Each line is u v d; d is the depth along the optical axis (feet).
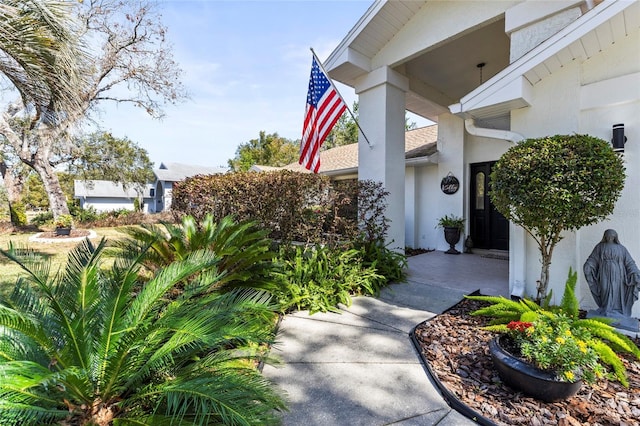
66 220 44.09
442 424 7.75
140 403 7.32
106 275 9.16
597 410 8.01
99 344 7.47
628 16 11.87
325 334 12.82
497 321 12.28
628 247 12.98
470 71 26.99
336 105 20.99
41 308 8.02
